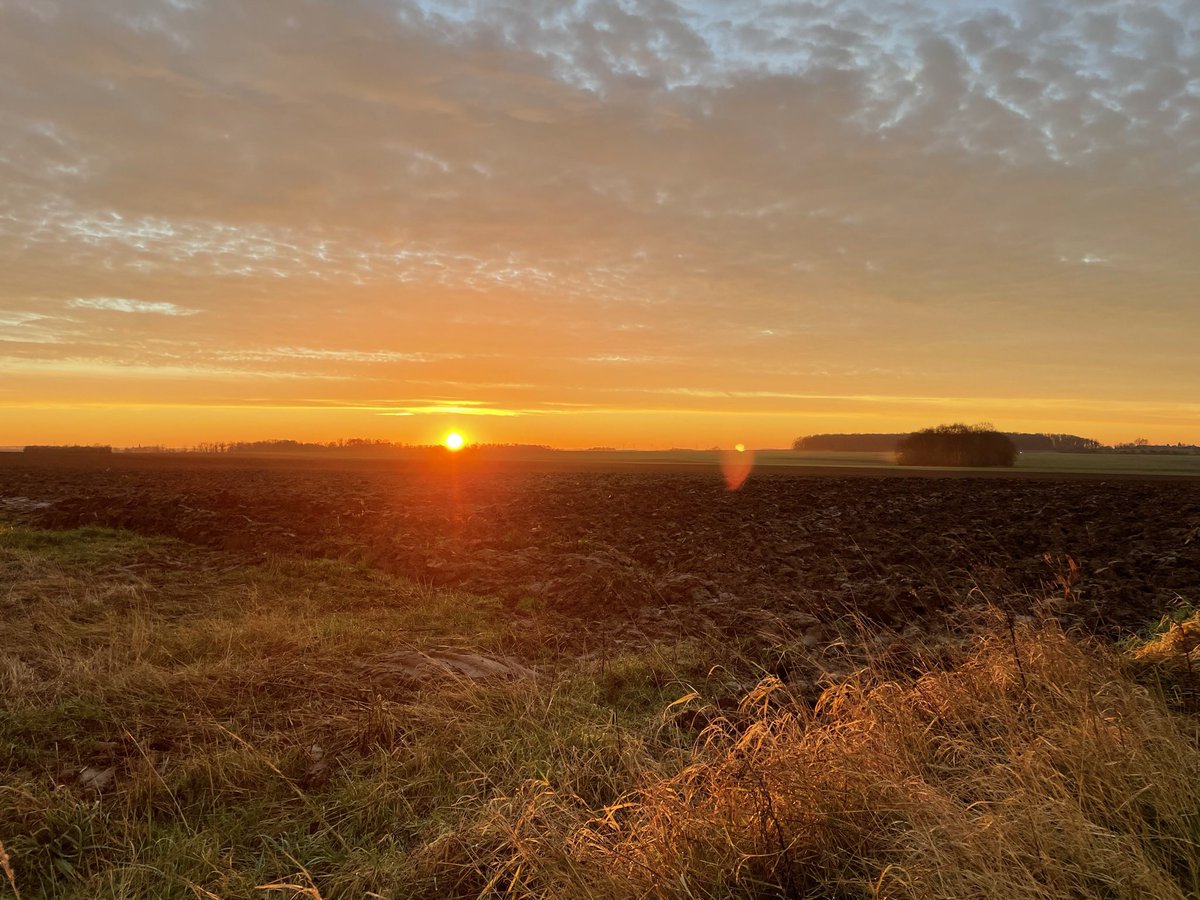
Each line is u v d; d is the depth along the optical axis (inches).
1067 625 333.4
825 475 2265.0
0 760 208.5
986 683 201.0
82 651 308.5
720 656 304.3
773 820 142.9
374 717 229.8
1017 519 847.1
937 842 133.0
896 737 176.2
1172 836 129.6
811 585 452.4
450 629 371.6
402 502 1095.0
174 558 578.9
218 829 178.1
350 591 455.5
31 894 153.7
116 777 203.5
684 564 551.5
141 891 153.3
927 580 440.5
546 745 214.7
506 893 146.2
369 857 164.6
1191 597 382.0
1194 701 188.5
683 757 199.6
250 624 346.9
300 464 2856.8
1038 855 127.0
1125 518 834.2
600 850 144.7
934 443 3398.1
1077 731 159.3
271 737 225.0
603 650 328.2
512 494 1304.1
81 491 1323.8
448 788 195.9
